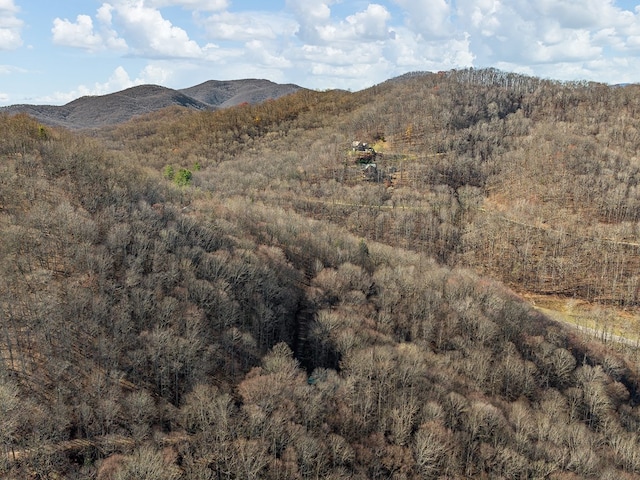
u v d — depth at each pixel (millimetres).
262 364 107125
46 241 118812
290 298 134500
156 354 95875
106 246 120562
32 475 73375
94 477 74000
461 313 140000
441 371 112938
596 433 108500
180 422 86438
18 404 78625
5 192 138125
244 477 76562
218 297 116250
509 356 123688
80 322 99562
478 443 95125
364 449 88250
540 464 90125
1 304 96938
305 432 85562
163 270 119750
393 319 137000
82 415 82062
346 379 104875
